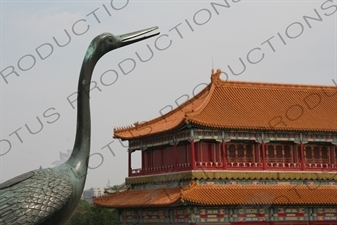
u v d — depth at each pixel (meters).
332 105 81.44
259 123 71.56
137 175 78.81
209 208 66.12
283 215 70.38
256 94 77.94
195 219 65.00
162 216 70.88
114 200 77.44
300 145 75.06
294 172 73.38
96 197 80.38
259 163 71.69
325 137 76.25
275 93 79.44
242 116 72.31
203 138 68.44
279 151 74.62
